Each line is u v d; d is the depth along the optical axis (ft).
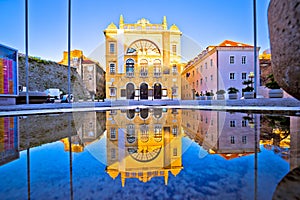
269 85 33.14
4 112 17.94
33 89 54.13
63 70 66.44
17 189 2.61
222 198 2.28
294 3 3.51
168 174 3.09
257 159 3.78
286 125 8.72
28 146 5.30
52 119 13.01
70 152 4.60
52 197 2.39
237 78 63.82
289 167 3.30
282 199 2.23
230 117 12.73
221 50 63.16
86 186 2.69
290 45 3.71
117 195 2.40
